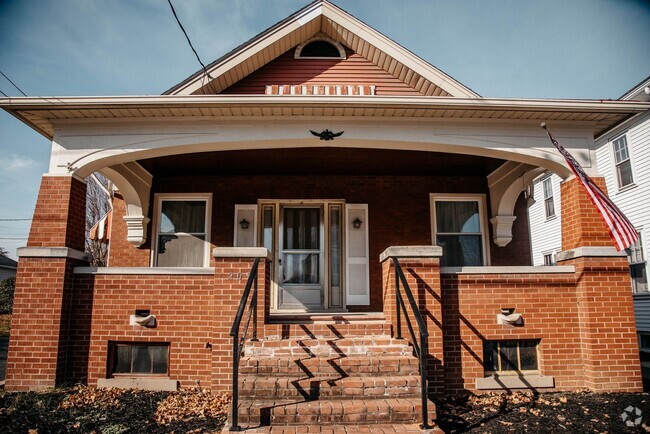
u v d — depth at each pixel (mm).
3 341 16016
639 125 13414
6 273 30469
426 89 9055
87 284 6461
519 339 6363
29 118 6648
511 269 6473
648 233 13031
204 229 9188
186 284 6434
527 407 5480
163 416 5047
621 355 6242
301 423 4453
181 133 6711
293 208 9383
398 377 4992
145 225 8969
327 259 9109
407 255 6082
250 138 6711
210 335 6293
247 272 5941
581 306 6430
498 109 6555
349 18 8828
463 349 6223
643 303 13266
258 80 9070
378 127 6812
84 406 5391
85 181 6926
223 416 5031
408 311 5984
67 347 6312
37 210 6445
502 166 8805
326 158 8242
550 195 18703
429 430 4281
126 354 6477
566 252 6816
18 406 5281
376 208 9250
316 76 9133
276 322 6066
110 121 6699
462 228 9469
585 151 6953
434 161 8469
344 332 5797
